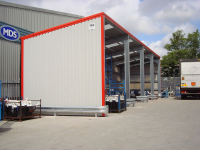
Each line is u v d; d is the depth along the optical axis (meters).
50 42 10.50
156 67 26.84
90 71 9.45
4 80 13.01
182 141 4.87
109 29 12.11
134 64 25.84
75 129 6.52
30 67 10.99
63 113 9.91
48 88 10.39
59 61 10.20
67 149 4.39
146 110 11.45
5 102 8.78
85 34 9.65
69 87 9.87
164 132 5.84
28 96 10.89
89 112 9.18
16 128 6.92
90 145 4.66
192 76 18.98
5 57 13.23
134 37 14.54
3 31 13.26
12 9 14.37
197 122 7.42
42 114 10.27
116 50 16.94
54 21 16.98
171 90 28.39
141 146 4.50
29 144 4.88
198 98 21.61
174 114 9.62
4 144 4.92
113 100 10.43
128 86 13.29
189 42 42.28
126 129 6.35
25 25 15.01
